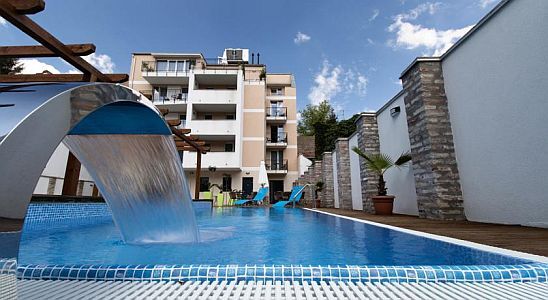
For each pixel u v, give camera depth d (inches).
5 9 110.3
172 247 100.3
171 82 816.3
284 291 52.3
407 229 137.3
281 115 864.9
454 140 196.7
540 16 136.6
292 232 148.1
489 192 165.0
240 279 57.9
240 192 687.7
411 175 253.9
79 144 81.4
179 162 99.2
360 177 342.6
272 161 844.6
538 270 60.5
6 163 28.6
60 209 169.2
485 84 169.6
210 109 787.4
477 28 175.8
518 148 146.3
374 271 59.9
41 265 57.9
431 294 51.1
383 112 318.0
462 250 87.4
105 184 95.7
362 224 176.9
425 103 205.5
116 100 50.9
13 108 32.1
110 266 58.0
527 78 142.3
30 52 144.0
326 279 58.6
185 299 47.6
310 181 614.5
